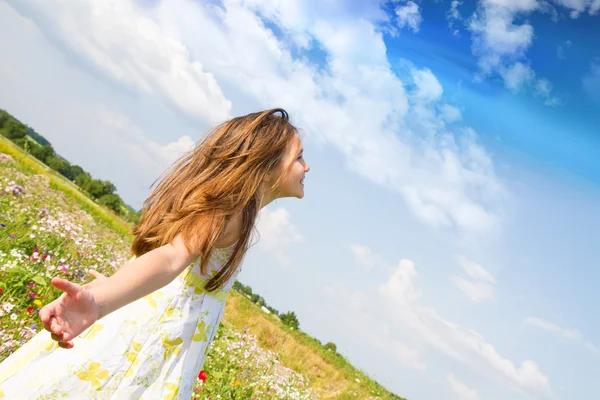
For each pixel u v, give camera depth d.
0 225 5.43
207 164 2.09
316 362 12.64
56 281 1.39
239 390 6.38
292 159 2.22
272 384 7.62
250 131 2.16
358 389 12.23
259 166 2.11
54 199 10.51
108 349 1.88
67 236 6.65
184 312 2.01
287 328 14.55
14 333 3.67
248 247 2.15
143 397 1.91
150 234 2.02
